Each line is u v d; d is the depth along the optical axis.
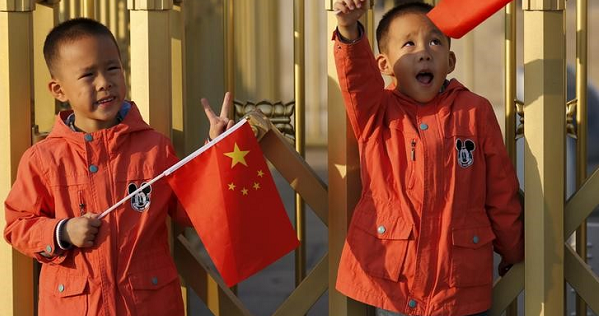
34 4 3.54
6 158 3.54
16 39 3.52
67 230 3.19
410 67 3.41
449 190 3.34
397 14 3.47
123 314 3.21
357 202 3.56
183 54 3.72
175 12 3.70
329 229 3.59
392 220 3.35
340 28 3.27
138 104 3.54
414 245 3.32
